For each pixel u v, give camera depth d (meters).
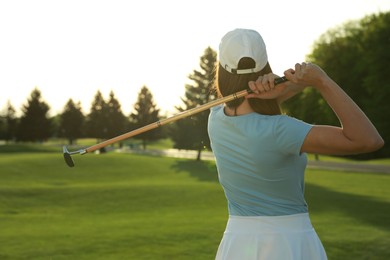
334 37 72.12
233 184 2.81
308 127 2.62
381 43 61.19
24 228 17.38
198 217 19.83
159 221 18.20
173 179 44.12
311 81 2.59
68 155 3.15
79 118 123.81
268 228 2.73
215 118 2.90
